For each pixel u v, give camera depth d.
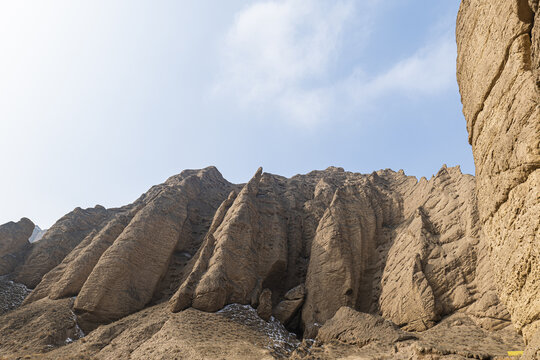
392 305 35.50
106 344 31.59
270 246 46.88
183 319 32.66
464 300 30.97
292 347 30.94
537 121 6.61
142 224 46.25
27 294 46.44
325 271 41.03
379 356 24.39
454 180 43.34
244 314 36.03
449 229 37.72
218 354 25.80
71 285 41.38
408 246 39.53
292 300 40.03
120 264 40.59
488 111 8.87
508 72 7.83
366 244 45.50
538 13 6.57
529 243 6.91
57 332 34.16
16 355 29.61
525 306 7.33
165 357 25.58
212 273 37.88
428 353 20.67
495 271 8.86
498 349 22.67
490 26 8.65
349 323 31.59
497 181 8.26
